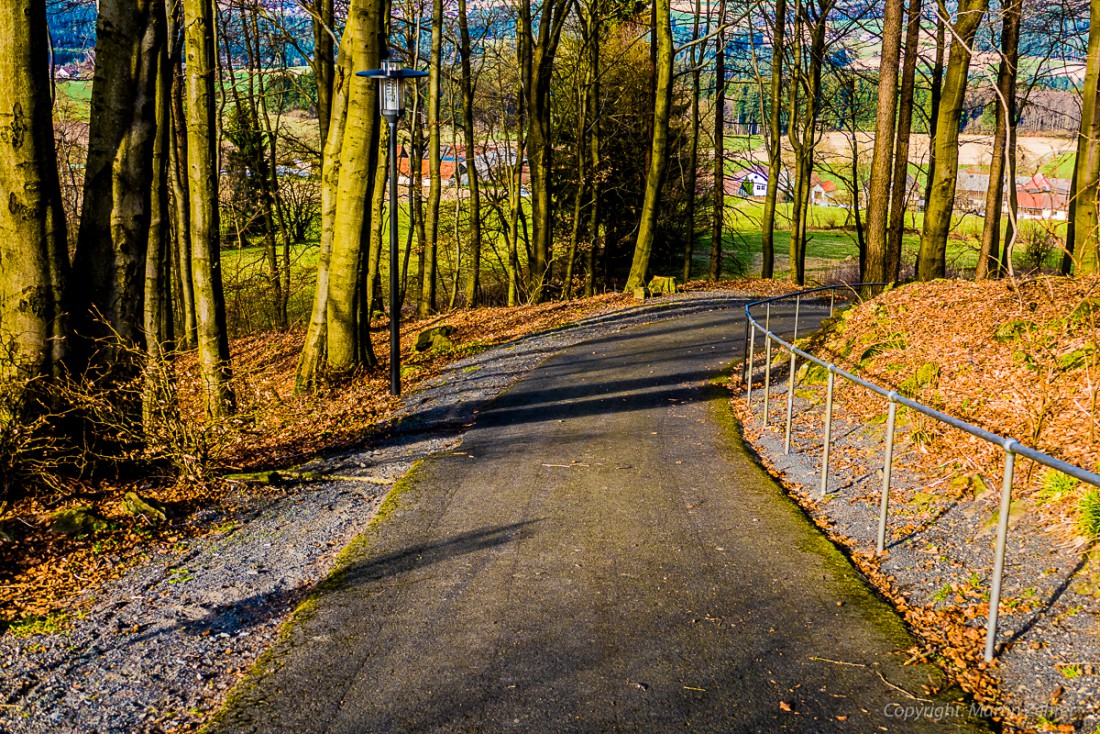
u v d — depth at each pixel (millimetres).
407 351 20031
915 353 10727
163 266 9438
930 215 15938
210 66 12414
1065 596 4879
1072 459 6484
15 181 7516
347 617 5367
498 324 22781
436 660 4746
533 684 4434
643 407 11727
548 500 7656
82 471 7699
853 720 3998
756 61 31906
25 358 7695
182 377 8703
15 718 4391
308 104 30484
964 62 15188
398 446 10266
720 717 4062
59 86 23094
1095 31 12727
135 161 8062
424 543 6668
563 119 34625
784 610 5207
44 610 5703
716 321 20703
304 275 31672
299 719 4203
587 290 32719
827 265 45000
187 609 5668
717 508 7262
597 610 5312
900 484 7355
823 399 10953
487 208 35188
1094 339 7988
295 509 7824
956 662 4465
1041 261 27266
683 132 37500
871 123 35406
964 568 5566
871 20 24688
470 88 28922
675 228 39312
